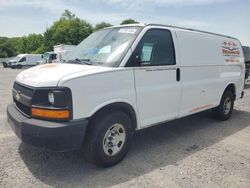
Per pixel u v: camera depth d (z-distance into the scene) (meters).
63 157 4.25
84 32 69.56
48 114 3.40
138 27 4.39
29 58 37.31
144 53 4.25
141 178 3.70
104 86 3.71
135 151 4.65
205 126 6.33
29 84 3.60
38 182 3.52
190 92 5.20
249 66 16.56
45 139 3.32
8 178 3.59
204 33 5.78
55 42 69.69
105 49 4.30
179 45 4.95
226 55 6.49
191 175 3.84
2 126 5.85
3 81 16.64
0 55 87.62
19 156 4.25
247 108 8.68
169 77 4.70
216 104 6.26
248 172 3.98
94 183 3.53
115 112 3.92
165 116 4.73
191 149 4.83
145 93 4.26
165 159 4.35
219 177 3.80
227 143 5.21
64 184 3.49
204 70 5.60
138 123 4.28
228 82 6.57
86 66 3.92
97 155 3.77
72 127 3.39
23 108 3.81
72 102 3.41
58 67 3.95
